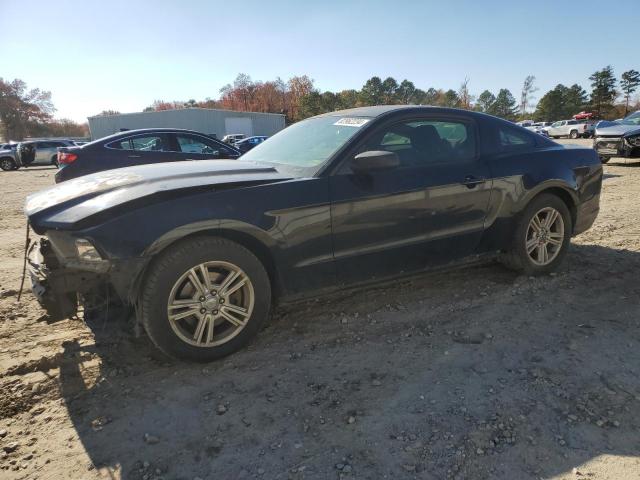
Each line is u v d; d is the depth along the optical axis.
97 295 2.97
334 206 3.20
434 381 2.77
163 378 2.88
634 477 2.03
